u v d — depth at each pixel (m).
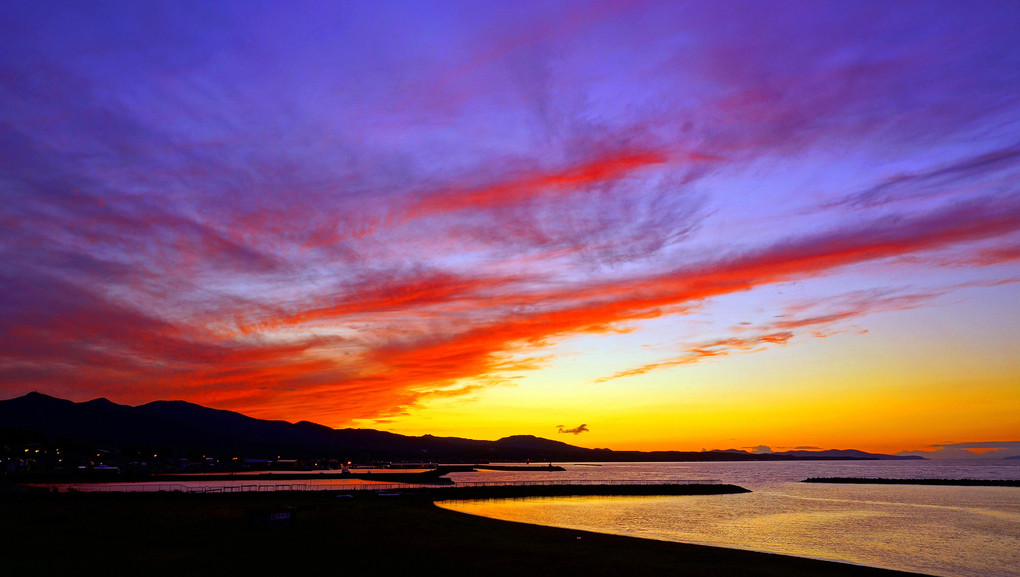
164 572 41.84
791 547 67.38
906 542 73.38
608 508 115.94
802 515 106.75
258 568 43.69
